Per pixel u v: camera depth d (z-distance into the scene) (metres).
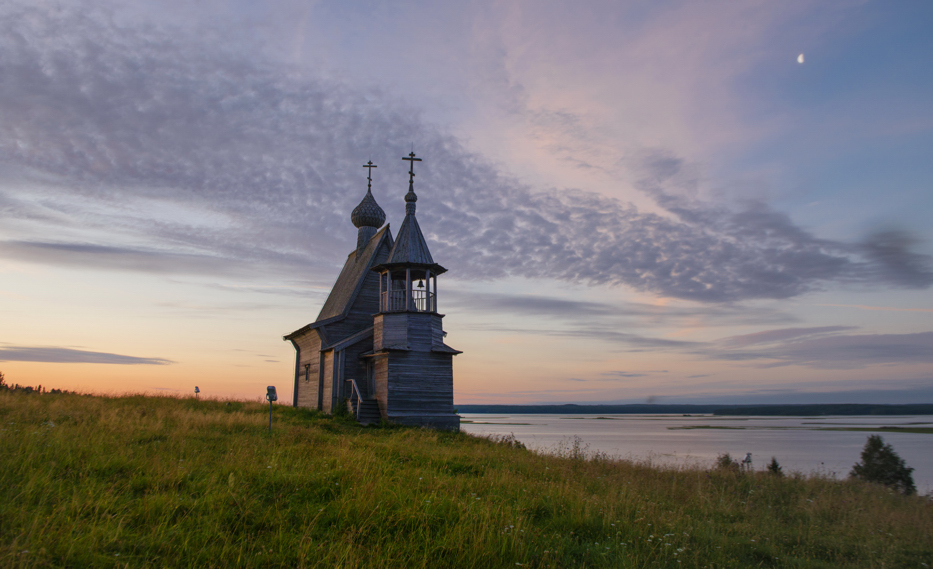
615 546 8.88
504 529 8.98
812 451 63.34
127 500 8.95
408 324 30.75
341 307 37.16
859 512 13.27
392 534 8.77
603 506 11.30
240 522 8.48
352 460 12.98
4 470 9.46
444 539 8.34
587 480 14.85
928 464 50.06
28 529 7.16
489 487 12.38
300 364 41.34
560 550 8.57
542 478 14.67
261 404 34.12
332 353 34.31
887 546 10.47
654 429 132.25
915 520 12.77
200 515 8.55
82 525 7.52
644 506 11.74
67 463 10.53
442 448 19.31
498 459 17.42
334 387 33.22
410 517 9.13
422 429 27.25
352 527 8.38
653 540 9.66
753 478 18.33
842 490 17.16
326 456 13.63
